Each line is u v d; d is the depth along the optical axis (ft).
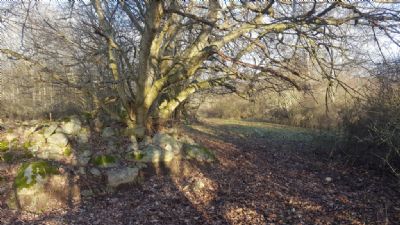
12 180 28.73
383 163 37.58
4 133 35.45
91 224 23.84
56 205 26.66
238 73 30.89
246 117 97.19
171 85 39.99
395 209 26.94
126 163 33.37
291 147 55.42
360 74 41.37
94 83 38.09
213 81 40.70
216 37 40.04
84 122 38.99
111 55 39.32
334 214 25.99
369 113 40.32
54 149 33.27
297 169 41.60
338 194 31.22
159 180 32.94
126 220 24.73
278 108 87.71
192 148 39.19
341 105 48.39
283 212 26.43
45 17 46.91
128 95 40.19
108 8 41.96
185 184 32.55
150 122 40.45
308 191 32.14
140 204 27.76
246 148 53.21
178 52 47.65
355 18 24.63
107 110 41.11
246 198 29.58
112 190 29.84
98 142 36.32
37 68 41.42
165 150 35.68
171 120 44.14
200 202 28.53
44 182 26.91
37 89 52.65
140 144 36.14
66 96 48.98
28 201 25.76
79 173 30.01
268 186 33.42
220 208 27.17
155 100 40.19
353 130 43.75
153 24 30.30
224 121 88.84
